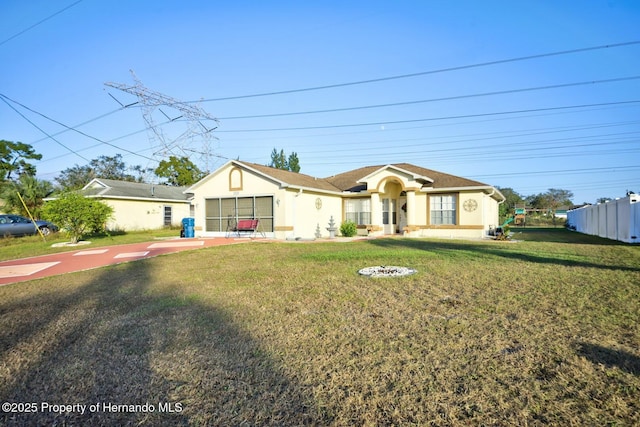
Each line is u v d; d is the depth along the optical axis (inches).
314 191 831.1
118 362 160.7
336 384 135.8
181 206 1291.8
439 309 223.3
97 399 131.9
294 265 408.2
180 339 184.4
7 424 118.6
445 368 145.5
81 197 737.0
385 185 890.7
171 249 610.2
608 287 272.4
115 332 198.7
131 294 290.0
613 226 804.6
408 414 116.4
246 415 118.6
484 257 446.6
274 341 178.1
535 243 662.5
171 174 1803.6
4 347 184.2
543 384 131.6
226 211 848.9
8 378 149.7
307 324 201.6
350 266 388.5
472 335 179.2
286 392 131.3
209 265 430.0
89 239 836.0
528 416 113.3
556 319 200.5
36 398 134.0
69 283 353.4
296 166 1675.7
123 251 608.4
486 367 145.6
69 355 170.7
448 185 835.4
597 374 137.6
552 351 158.7
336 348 167.8
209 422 116.0
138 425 116.0
